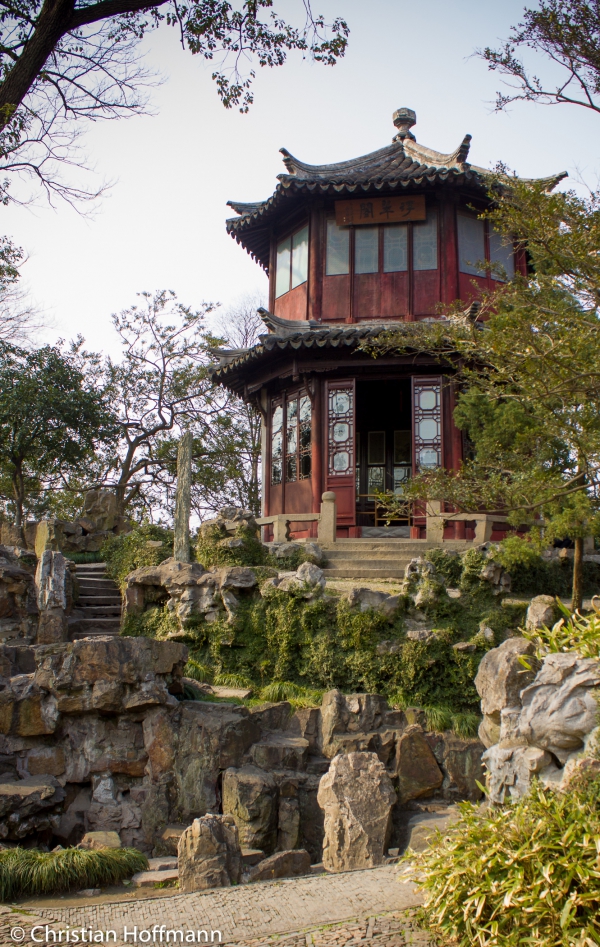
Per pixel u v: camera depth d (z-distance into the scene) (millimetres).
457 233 20281
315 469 19391
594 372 9367
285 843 9891
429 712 11328
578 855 4641
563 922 4352
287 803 10016
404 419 23828
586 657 5754
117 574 16672
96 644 10352
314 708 11289
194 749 10281
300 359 19141
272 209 21156
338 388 19531
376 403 23953
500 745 6199
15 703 10211
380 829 8359
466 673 11969
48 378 24219
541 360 9609
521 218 9859
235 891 5949
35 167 12508
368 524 23203
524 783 5805
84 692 10273
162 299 31828
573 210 9445
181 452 15828
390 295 20234
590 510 11289
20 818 9242
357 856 8203
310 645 12531
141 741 10383
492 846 5012
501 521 16266
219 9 11641
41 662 10383
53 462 25828
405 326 13180
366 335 18062
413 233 20406
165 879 7922
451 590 13023
